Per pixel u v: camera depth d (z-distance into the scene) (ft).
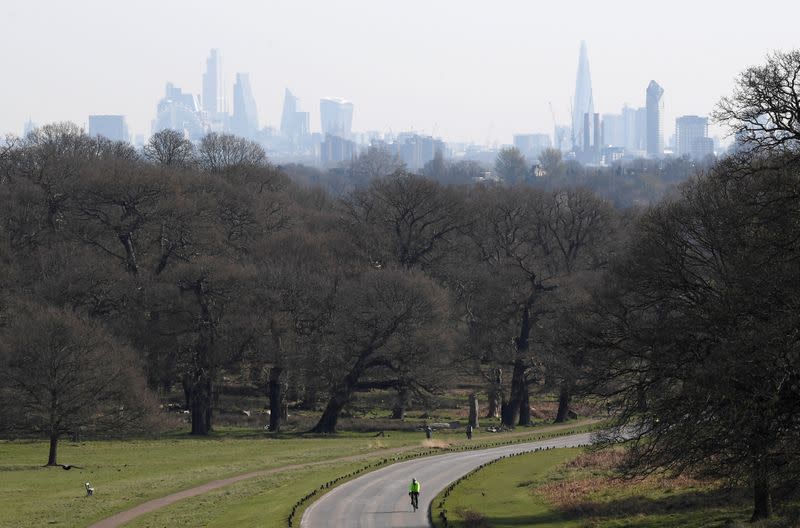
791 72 555.28
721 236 623.36
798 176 551.18
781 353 529.45
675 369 609.42
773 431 544.21
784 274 542.57
